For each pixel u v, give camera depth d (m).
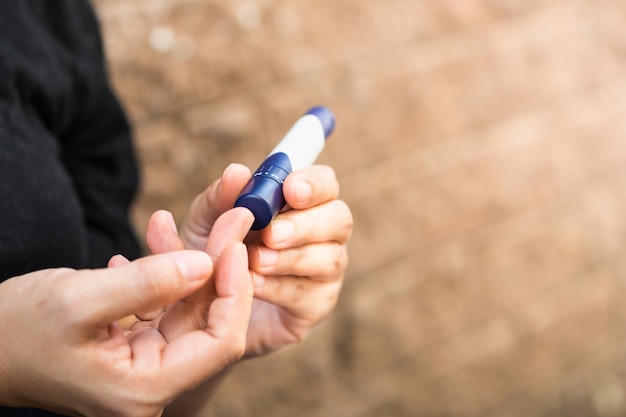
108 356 0.37
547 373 1.16
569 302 1.15
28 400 0.39
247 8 0.79
